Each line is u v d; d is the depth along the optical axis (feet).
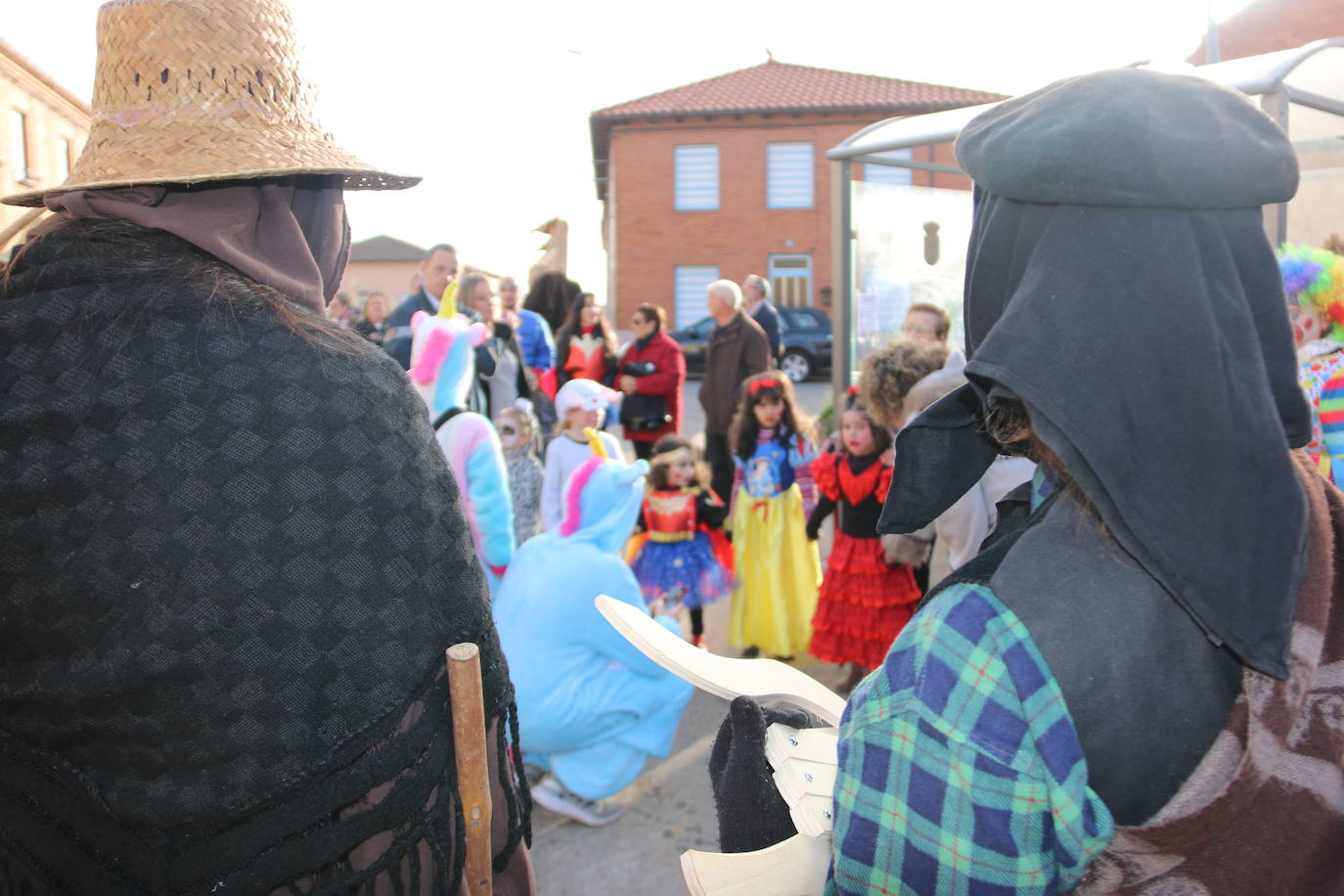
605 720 9.18
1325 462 9.73
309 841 3.12
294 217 3.80
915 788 2.54
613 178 74.84
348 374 3.32
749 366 20.04
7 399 3.05
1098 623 2.50
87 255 3.27
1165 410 2.41
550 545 9.48
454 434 10.00
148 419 3.04
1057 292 2.51
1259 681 2.55
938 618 2.62
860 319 19.06
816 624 12.42
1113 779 2.48
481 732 3.40
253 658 3.04
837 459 12.10
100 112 3.55
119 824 3.09
